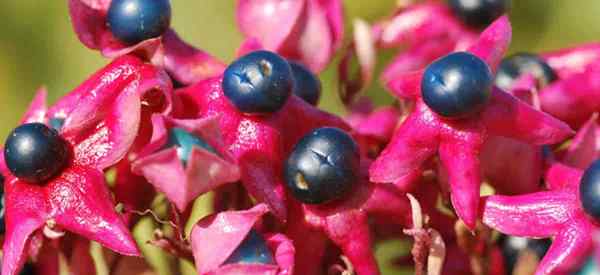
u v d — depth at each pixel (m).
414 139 0.17
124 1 0.17
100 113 0.17
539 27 0.29
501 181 0.17
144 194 0.17
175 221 0.17
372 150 0.19
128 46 0.17
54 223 0.16
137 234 0.18
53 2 0.30
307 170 0.17
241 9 0.20
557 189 0.17
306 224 0.17
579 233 0.16
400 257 0.20
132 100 0.17
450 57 0.17
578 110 0.19
